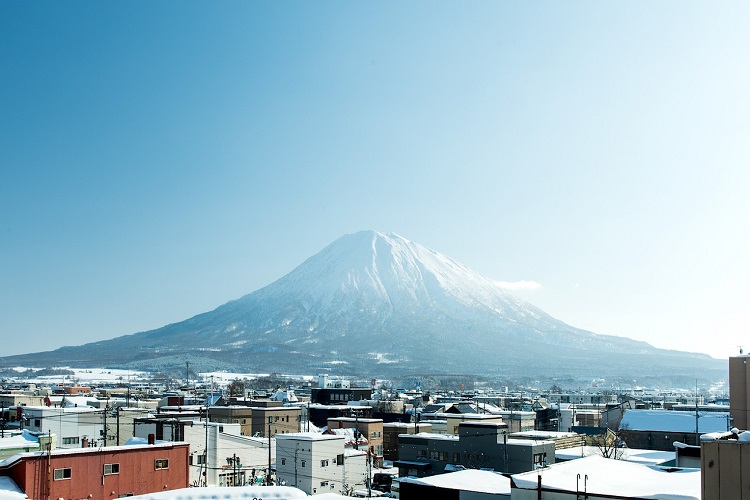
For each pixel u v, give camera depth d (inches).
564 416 5703.7
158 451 1947.6
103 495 1797.5
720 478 904.9
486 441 3120.1
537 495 1320.1
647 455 3110.2
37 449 2375.7
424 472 3238.2
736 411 3009.4
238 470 3206.2
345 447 3526.1
